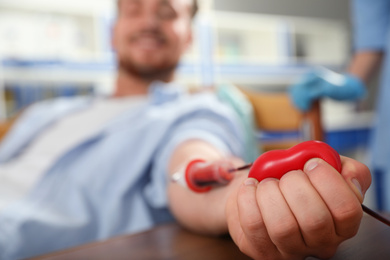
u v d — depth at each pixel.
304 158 0.26
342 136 2.12
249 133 0.96
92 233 0.68
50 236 0.66
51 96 3.00
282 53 4.39
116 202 0.68
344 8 4.86
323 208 0.24
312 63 4.39
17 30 2.84
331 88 0.99
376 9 1.24
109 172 0.72
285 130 1.13
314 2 4.80
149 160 0.69
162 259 0.38
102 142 0.77
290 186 0.25
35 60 2.90
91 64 3.10
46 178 0.75
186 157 0.53
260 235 0.26
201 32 3.69
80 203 0.70
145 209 0.69
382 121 1.19
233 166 0.40
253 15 4.34
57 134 0.95
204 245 0.42
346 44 4.73
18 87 2.88
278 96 1.15
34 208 0.70
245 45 4.31
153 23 1.00
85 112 0.99
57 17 3.20
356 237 0.39
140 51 1.01
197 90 1.11
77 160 0.76
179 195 0.50
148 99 0.91
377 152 1.20
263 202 0.25
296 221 0.24
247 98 1.12
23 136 1.01
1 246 0.65
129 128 0.76
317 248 0.26
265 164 0.27
